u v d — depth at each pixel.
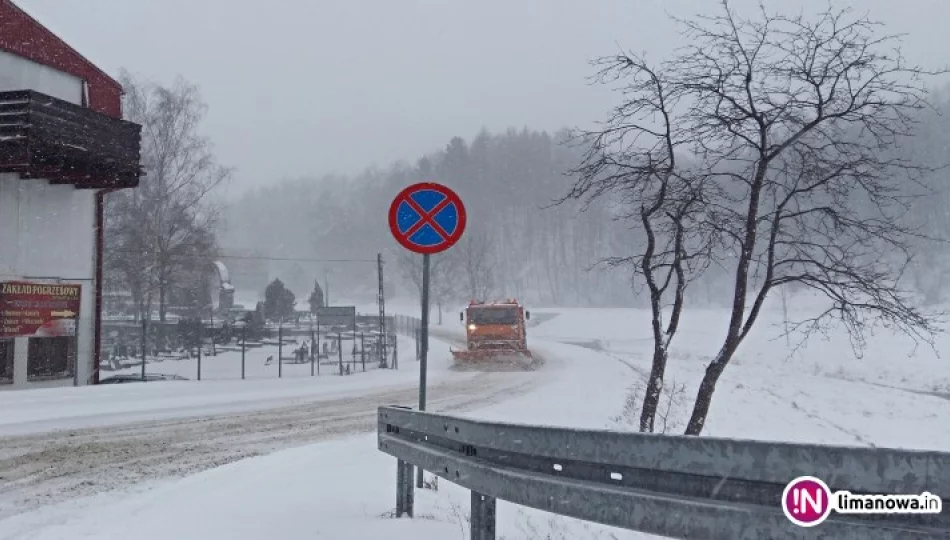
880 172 10.25
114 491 8.71
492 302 35.88
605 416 17.92
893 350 42.31
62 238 25.12
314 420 16.08
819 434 20.62
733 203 11.26
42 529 6.98
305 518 7.10
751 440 3.55
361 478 9.19
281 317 59.88
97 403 18.55
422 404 8.11
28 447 11.65
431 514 7.34
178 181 46.62
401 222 8.21
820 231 10.78
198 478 9.47
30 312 23.55
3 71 22.59
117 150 24.34
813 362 40.66
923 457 3.07
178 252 46.19
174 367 34.38
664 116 10.98
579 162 11.88
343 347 47.09
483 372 31.47
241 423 15.34
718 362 10.72
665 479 3.98
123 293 52.34
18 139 21.20
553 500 4.58
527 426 4.88
